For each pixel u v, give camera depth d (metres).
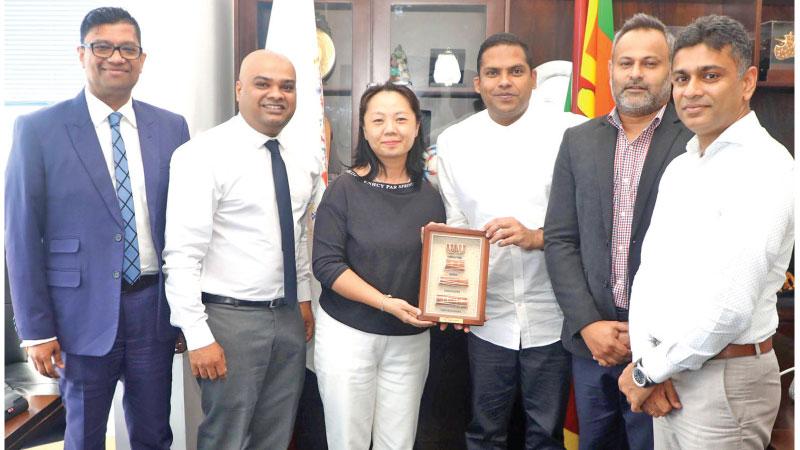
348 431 2.03
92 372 1.93
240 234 1.97
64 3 3.02
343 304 2.02
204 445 2.04
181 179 1.88
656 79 1.82
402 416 2.08
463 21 2.92
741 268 1.36
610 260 1.87
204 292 1.98
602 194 1.87
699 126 1.48
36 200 1.84
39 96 3.06
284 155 2.09
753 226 1.36
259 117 1.95
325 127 2.79
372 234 1.98
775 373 1.49
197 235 1.88
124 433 2.55
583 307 1.87
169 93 2.50
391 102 1.99
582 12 2.63
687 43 1.48
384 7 2.89
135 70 1.91
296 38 2.60
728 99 1.45
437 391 2.80
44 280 1.87
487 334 2.22
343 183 2.04
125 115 1.94
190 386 2.59
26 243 1.83
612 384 1.93
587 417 1.99
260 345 1.99
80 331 1.90
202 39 2.70
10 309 2.46
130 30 1.88
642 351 1.59
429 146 2.93
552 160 2.19
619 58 1.87
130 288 1.95
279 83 1.95
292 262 2.03
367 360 2.01
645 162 1.83
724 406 1.44
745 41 1.46
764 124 3.08
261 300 1.99
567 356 2.18
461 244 2.00
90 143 1.89
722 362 1.45
